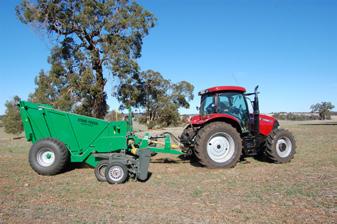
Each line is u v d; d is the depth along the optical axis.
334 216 4.24
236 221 4.16
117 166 6.38
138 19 25.91
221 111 8.51
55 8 24.69
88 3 25.11
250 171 7.30
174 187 5.98
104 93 27.11
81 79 25.08
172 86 41.19
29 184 6.43
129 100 27.97
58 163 7.24
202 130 7.77
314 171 7.03
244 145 8.33
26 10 24.16
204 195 5.39
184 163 8.65
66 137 7.73
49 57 26.61
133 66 25.89
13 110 36.59
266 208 4.64
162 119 39.94
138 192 5.68
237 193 5.46
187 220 4.23
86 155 7.61
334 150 10.32
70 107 25.58
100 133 7.66
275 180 6.31
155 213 4.53
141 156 6.46
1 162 9.19
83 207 4.86
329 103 67.06
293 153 8.38
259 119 8.62
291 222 4.08
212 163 7.69
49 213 4.59
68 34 26.34
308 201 4.88
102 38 25.75
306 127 25.03
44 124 7.78
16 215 4.50
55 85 26.17
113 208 4.79
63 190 5.92
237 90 8.59
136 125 43.03
